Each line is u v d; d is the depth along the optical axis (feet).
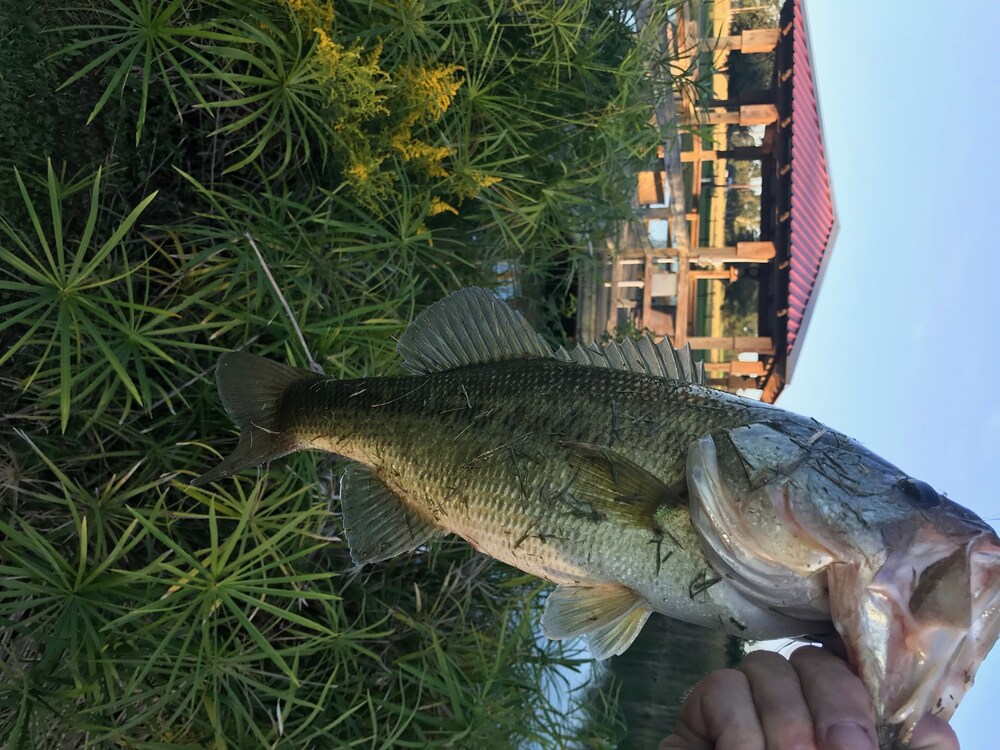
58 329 7.31
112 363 7.60
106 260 9.28
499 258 15.05
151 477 9.48
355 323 11.23
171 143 9.91
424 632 11.30
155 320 8.38
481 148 13.02
